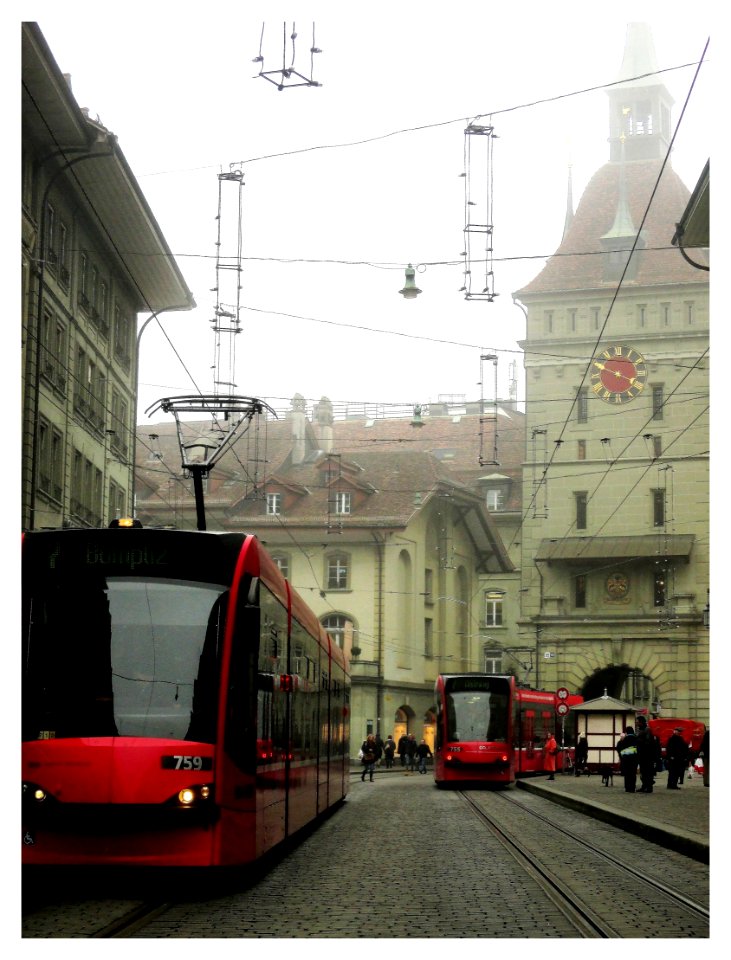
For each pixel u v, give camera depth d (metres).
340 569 72.56
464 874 15.43
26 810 12.78
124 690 13.11
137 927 11.02
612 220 77.50
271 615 15.87
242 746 13.45
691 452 72.25
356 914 11.94
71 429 40.44
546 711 48.84
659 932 11.28
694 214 36.16
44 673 13.16
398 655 72.69
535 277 76.25
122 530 13.60
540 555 72.75
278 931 10.91
